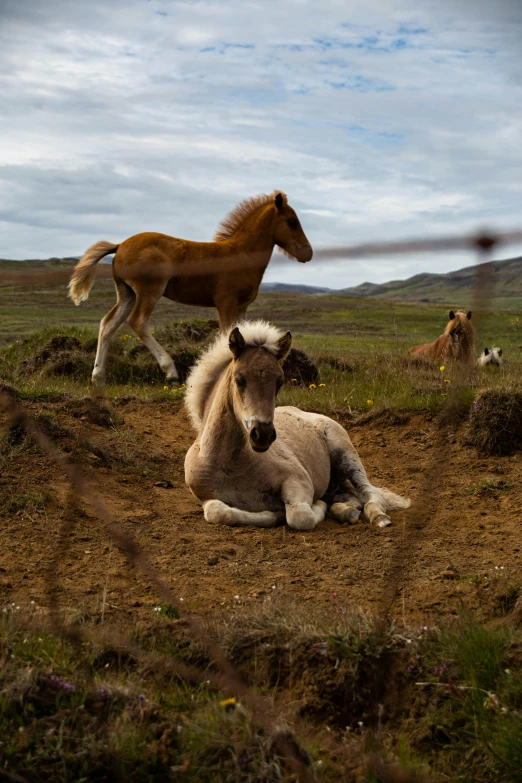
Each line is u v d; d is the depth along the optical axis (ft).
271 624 11.71
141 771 8.31
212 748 8.64
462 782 8.68
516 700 9.67
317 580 14.55
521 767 8.54
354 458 22.63
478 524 18.37
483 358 47.55
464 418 25.95
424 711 9.95
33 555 15.37
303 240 36.52
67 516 14.89
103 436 24.84
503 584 13.65
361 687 10.46
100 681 9.84
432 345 46.34
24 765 8.13
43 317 80.43
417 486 22.26
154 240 34.32
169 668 10.67
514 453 23.66
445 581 14.24
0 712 8.84
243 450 19.34
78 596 13.16
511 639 10.87
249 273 35.22
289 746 8.63
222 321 35.60
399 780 8.27
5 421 22.24
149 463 23.81
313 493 20.57
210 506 19.07
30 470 19.97
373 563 15.60
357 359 42.65
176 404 31.94
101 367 35.63
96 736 8.72
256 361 17.71
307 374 37.06
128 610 12.64
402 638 11.10
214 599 13.43
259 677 10.87
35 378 35.47
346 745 9.16
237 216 36.40
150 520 18.52
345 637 11.02
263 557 16.05
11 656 9.99
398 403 28.96
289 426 21.97
